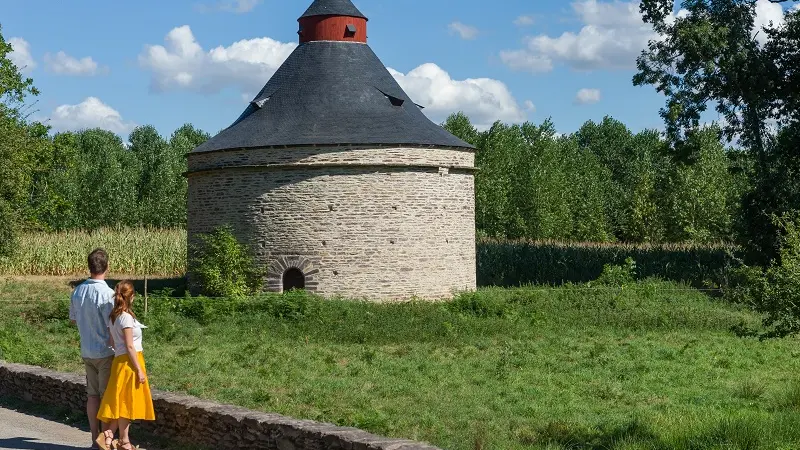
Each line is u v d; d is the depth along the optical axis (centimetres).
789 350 1967
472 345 1984
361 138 2566
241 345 1898
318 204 2547
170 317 2189
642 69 3291
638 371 1648
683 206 5566
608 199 6831
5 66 4362
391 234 2580
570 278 3475
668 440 1012
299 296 2317
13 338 1777
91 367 937
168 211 6278
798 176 3203
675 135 3366
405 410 1234
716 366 1725
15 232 2838
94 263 937
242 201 2605
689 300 2786
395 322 2205
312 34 2859
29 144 2983
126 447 913
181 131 8394
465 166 2742
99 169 6238
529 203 6112
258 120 2714
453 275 2698
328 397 1314
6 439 990
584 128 9212
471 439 1055
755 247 3169
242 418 917
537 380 1541
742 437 980
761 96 3228
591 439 1086
